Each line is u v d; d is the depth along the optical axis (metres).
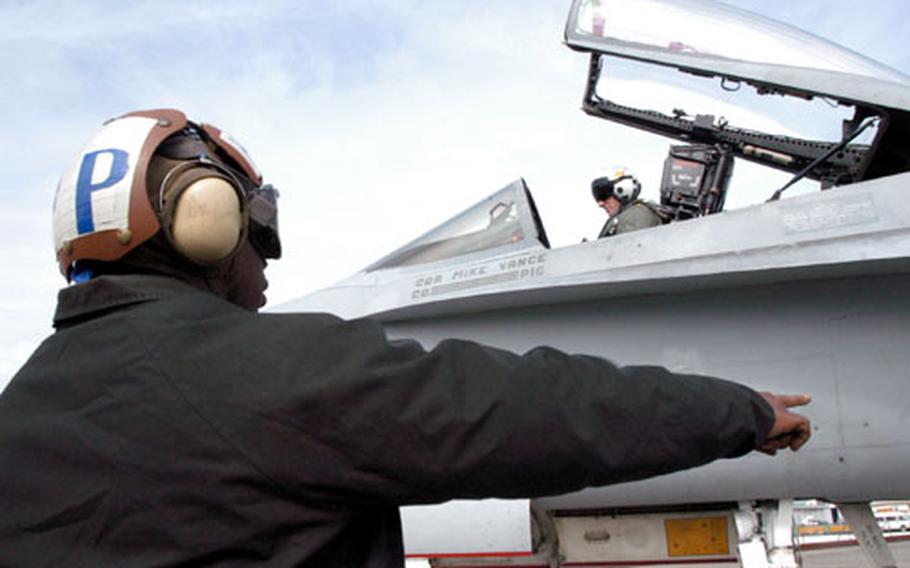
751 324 3.62
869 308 3.45
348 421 0.97
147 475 0.95
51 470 0.99
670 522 4.39
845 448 3.43
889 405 3.36
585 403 1.03
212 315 1.09
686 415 1.07
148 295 1.12
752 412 1.14
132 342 1.04
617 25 5.00
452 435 0.98
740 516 4.03
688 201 5.52
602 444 1.02
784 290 3.61
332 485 0.97
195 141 1.26
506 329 4.12
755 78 4.33
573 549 4.56
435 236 4.73
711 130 5.72
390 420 0.97
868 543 3.76
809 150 5.37
